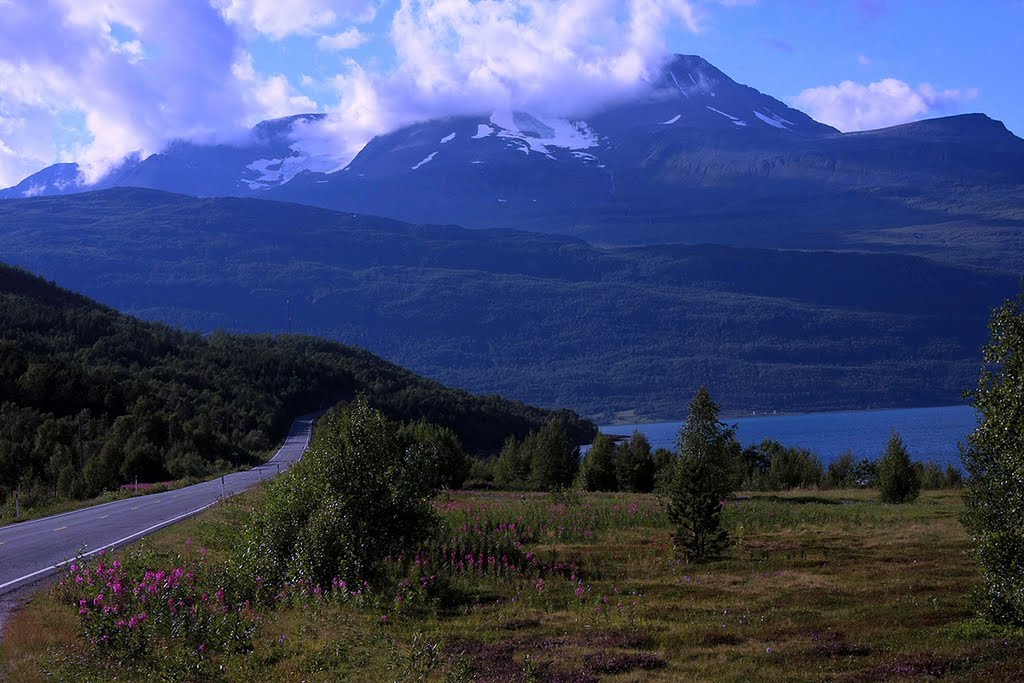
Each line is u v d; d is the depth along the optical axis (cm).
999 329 1546
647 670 1466
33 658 1276
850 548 2734
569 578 2316
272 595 1838
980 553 1673
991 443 1557
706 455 2595
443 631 1706
